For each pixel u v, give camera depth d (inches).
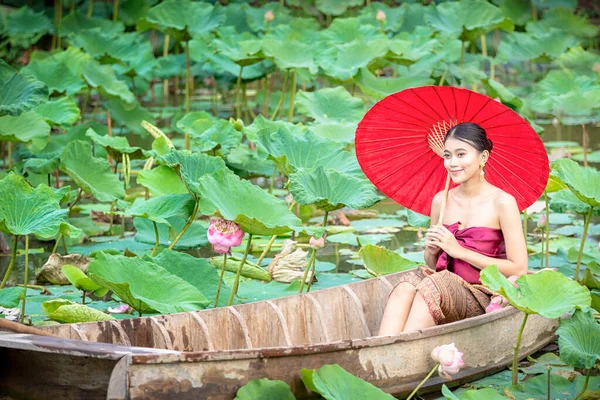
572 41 575.2
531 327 198.4
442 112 196.7
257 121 314.0
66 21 585.6
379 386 167.6
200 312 181.0
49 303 210.2
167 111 580.7
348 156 259.3
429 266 199.5
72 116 355.3
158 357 144.3
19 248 292.8
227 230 201.5
